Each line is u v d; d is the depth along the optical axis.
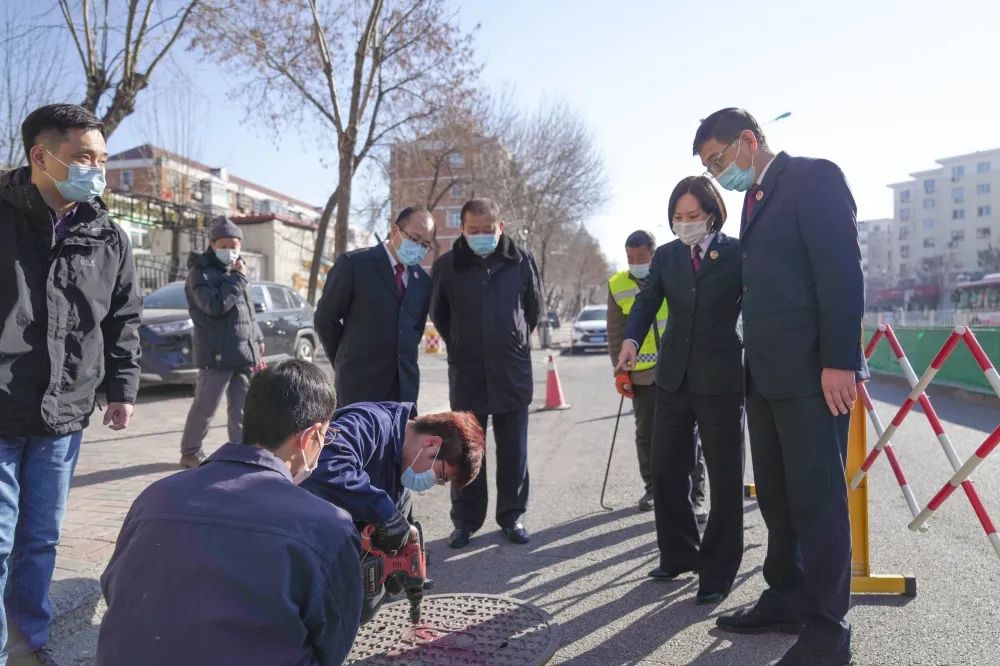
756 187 2.98
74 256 2.78
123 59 12.61
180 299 10.42
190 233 22.52
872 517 4.76
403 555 2.72
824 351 2.70
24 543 2.72
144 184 27.08
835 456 2.79
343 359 4.21
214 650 1.50
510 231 16.88
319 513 1.66
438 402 10.66
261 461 1.74
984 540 4.21
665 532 3.74
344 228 14.80
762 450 3.14
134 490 4.95
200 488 1.66
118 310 3.10
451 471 2.94
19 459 2.65
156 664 1.50
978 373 11.27
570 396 12.68
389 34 15.56
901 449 7.05
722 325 3.50
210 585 1.53
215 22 14.01
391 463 2.92
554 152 33.16
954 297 35.72
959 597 3.40
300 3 14.90
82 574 3.37
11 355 2.58
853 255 2.69
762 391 2.88
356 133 14.64
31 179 2.70
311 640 1.66
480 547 4.41
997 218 93.06
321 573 1.61
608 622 3.29
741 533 3.54
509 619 3.28
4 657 2.58
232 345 5.76
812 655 2.73
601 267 77.25
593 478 6.14
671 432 3.68
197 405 5.71
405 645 3.02
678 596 3.58
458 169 27.61
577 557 4.18
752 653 2.96
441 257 4.71
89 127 2.67
